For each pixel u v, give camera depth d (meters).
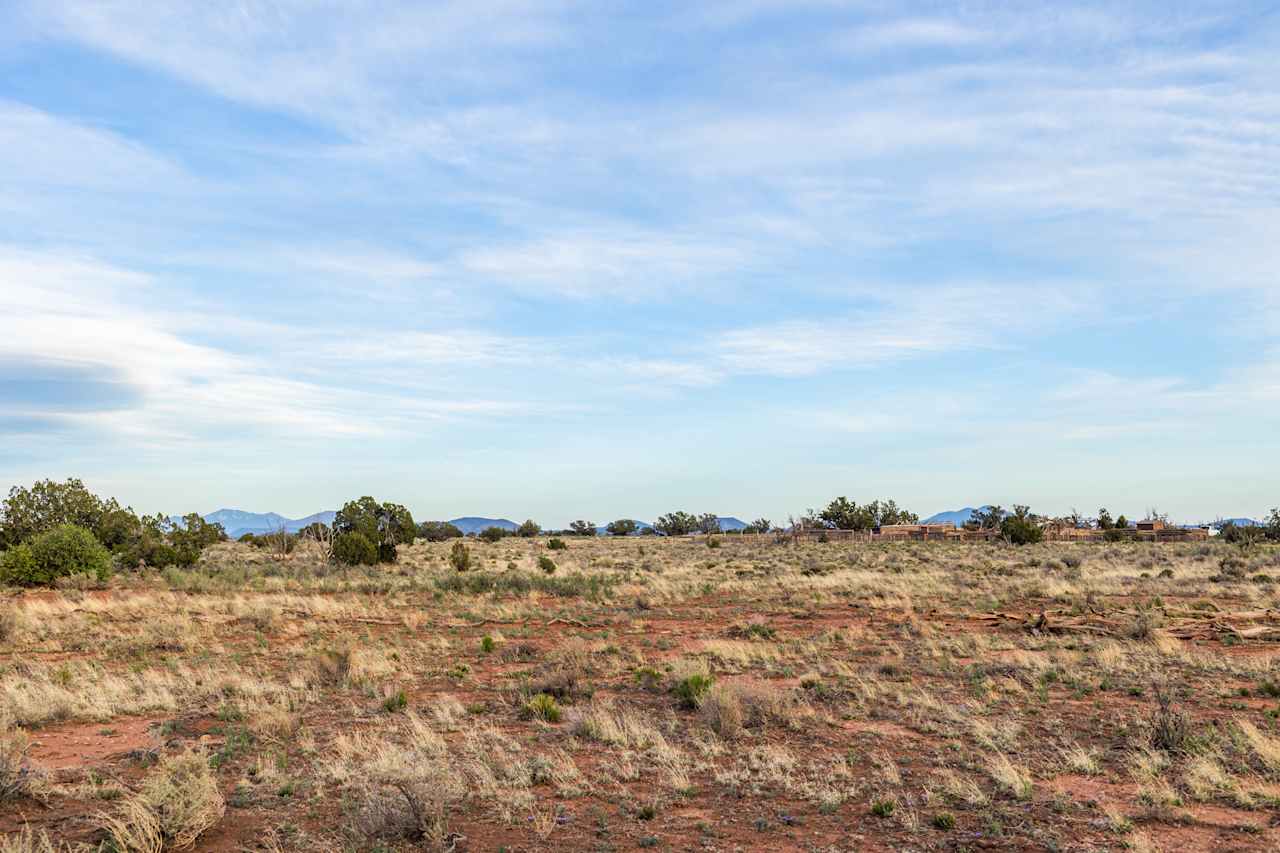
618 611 31.64
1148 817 9.08
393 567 58.50
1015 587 37.38
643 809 9.49
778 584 41.91
